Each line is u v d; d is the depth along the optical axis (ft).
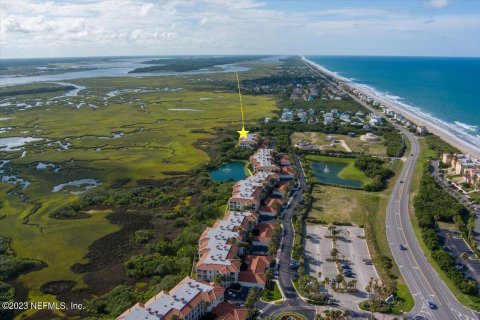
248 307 564.71
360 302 590.96
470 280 635.66
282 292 616.39
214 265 643.45
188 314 530.68
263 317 558.56
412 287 626.64
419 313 567.59
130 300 597.52
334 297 602.85
